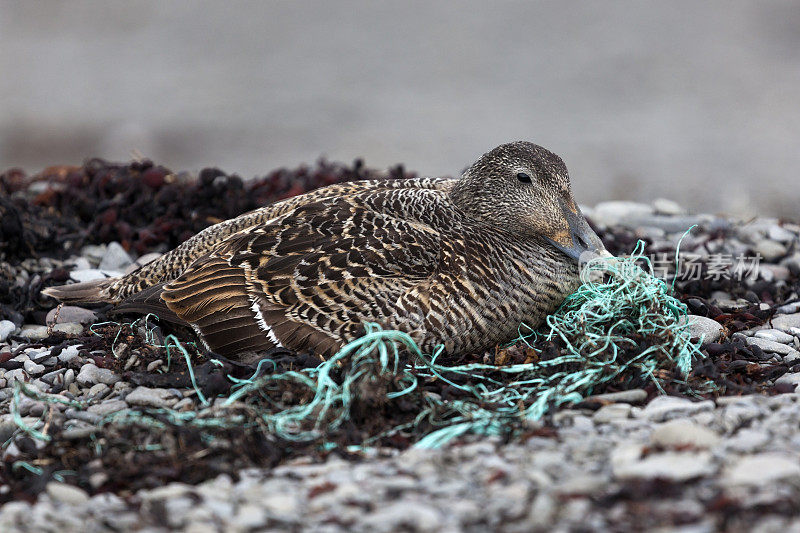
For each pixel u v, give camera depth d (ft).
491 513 23.09
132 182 51.21
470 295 33.42
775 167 79.05
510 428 28.45
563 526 22.34
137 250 47.06
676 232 50.65
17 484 27.30
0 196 46.26
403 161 82.53
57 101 96.89
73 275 43.04
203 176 49.57
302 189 51.26
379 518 23.08
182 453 27.63
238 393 30.35
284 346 33.04
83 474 27.14
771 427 27.20
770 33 111.65
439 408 29.94
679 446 25.31
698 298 40.01
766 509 22.21
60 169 56.49
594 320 34.17
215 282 33.96
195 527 23.31
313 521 23.54
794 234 49.16
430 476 25.32
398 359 31.48
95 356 35.29
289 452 28.25
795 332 36.83
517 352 33.83
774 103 94.94
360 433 28.86
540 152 36.37
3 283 41.19
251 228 35.42
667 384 31.65
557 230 35.68
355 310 32.89
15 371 34.78
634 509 22.76
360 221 34.76
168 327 36.52
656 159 81.87
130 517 24.30
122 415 30.37
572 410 29.89
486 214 35.99
